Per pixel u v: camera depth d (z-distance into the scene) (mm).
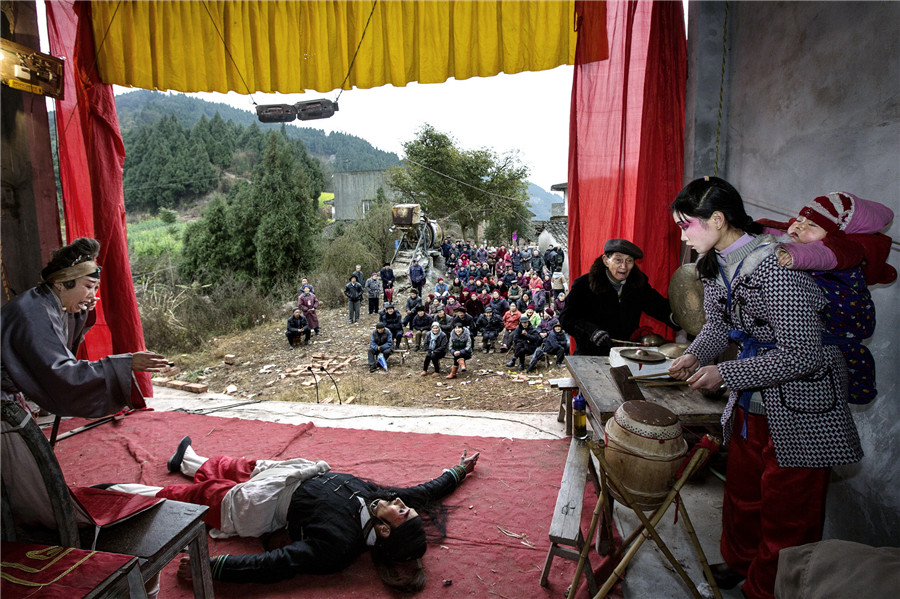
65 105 4555
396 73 4125
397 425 4258
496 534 2637
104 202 4758
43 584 1214
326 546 2217
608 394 2250
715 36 3473
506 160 31031
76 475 3400
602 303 3371
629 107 3832
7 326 1728
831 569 1314
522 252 20844
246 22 4336
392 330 11430
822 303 1623
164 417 4391
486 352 11062
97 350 4871
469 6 3910
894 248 1970
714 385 1704
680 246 3861
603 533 2428
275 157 17922
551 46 3889
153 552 1554
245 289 16219
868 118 2123
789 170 2740
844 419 1656
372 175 36156
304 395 8516
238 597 2232
